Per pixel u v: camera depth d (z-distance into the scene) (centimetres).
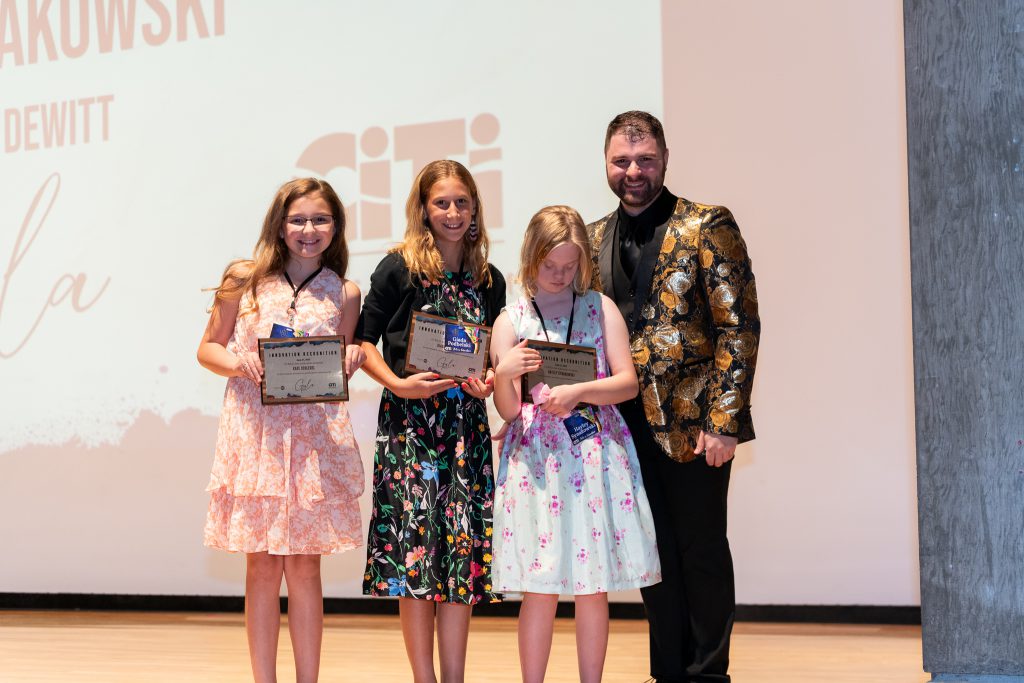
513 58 475
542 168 470
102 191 536
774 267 444
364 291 493
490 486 275
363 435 491
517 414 254
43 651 401
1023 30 235
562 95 468
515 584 246
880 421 431
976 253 237
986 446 235
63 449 538
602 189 462
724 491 277
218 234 517
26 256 546
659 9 457
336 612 495
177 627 463
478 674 340
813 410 439
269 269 278
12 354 546
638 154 272
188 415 518
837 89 437
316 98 505
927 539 239
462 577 264
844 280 436
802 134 440
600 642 255
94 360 534
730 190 448
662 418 269
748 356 267
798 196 441
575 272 259
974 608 235
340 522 270
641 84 458
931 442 239
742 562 447
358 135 497
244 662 373
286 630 450
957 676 236
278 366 262
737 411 263
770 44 444
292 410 270
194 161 522
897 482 429
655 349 271
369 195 494
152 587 522
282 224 278
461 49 483
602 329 262
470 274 282
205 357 279
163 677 343
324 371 263
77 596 532
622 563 248
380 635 431
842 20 436
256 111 514
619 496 251
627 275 280
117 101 535
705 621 273
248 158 514
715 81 450
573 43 467
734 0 448
